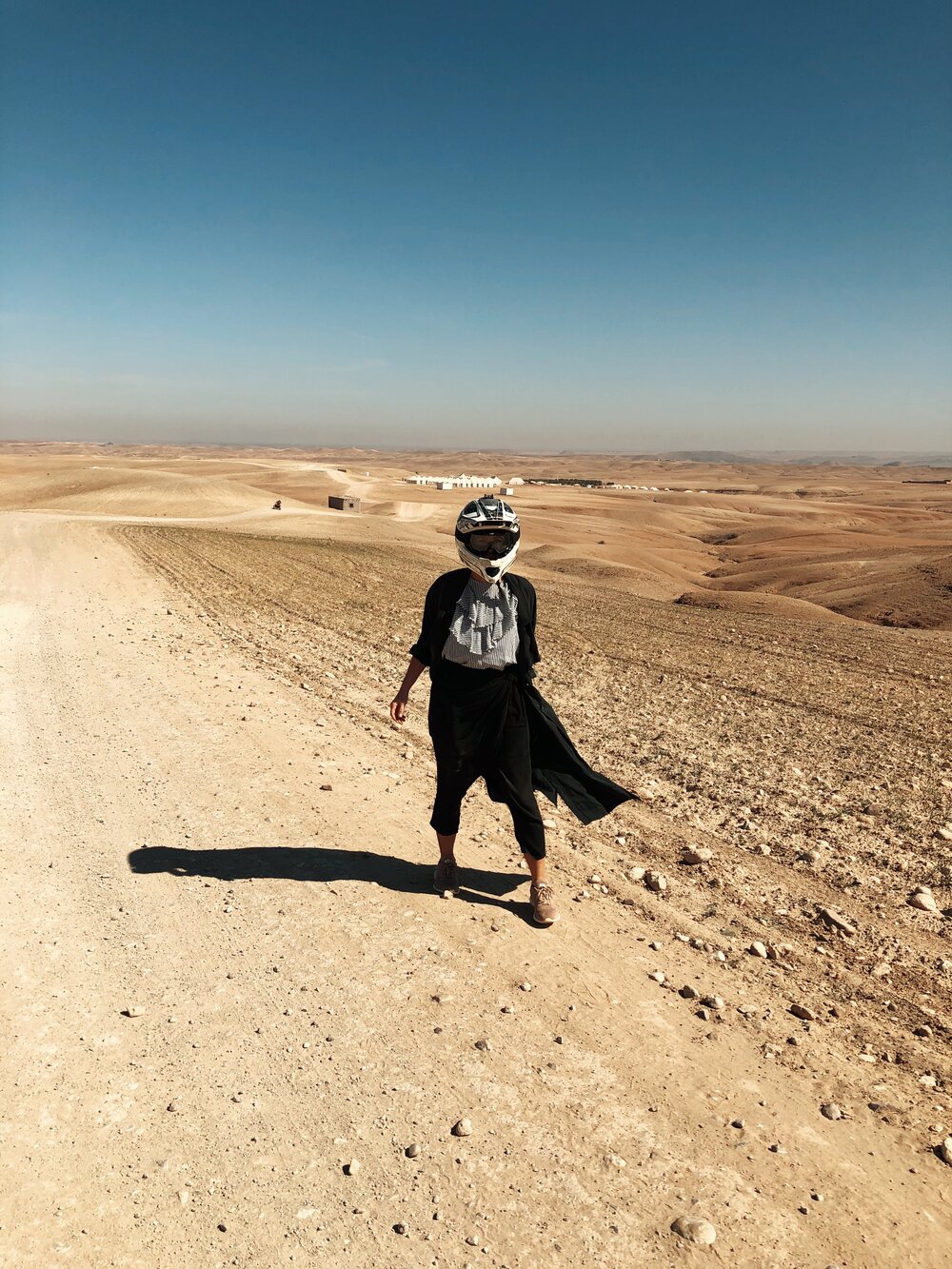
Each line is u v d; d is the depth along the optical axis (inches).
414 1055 113.1
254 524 2114.9
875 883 173.5
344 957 136.3
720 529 4790.8
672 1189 91.8
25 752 239.8
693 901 163.5
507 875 169.6
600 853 184.7
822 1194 91.9
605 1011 124.3
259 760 236.2
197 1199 89.4
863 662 463.5
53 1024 118.2
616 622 628.1
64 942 139.8
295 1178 92.4
